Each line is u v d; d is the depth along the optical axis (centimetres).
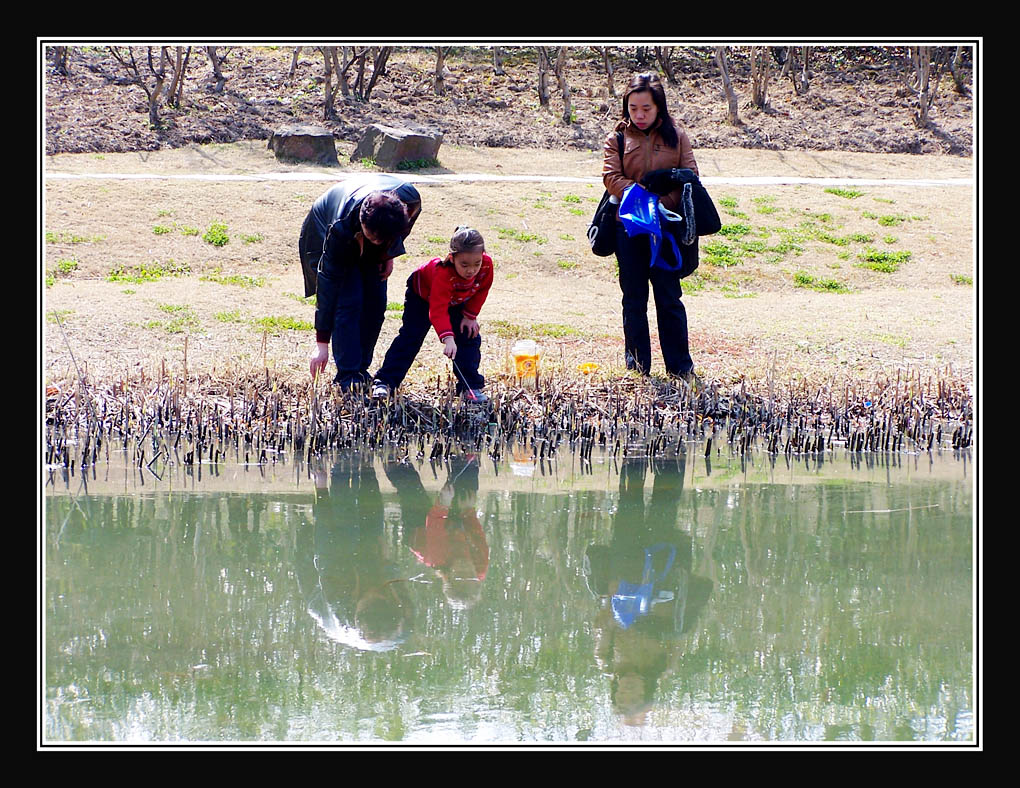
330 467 788
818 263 1530
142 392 869
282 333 1064
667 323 939
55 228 1423
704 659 499
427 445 839
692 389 908
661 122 890
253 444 826
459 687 470
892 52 2917
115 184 1614
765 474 783
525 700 459
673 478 770
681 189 901
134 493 723
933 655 502
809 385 940
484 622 538
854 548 637
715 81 2738
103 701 451
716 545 643
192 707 448
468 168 2044
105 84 2317
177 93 2244
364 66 2483
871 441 849
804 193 1844
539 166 2097
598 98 2561
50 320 1054
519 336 1090
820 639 521
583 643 515
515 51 2777
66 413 824
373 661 495
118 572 593
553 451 828
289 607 553
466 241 788
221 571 598
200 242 1434
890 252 1580
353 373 848
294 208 1580
